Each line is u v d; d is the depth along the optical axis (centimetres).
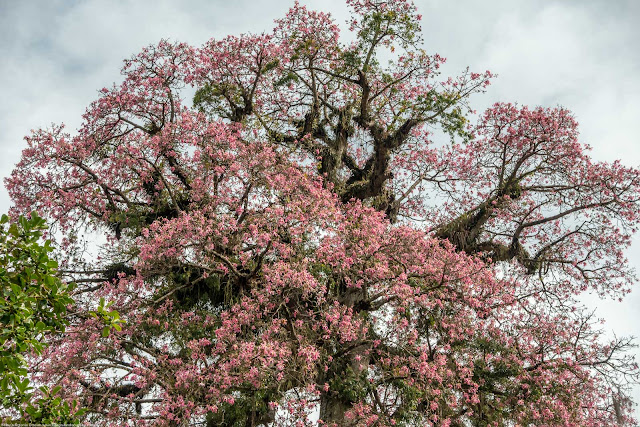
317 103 2128
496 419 1619
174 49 1916
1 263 756
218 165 1684
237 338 1510
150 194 1798
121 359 1513
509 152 2109
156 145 1709
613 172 2023
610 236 2019
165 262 1559
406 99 2144
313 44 2064
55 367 1417
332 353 1563
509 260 2034
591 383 1712
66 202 1717
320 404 1554
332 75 2122
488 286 1720
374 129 2067
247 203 1659
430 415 1505
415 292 1581
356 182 2050
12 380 737
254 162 1662
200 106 2045
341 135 2102
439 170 2245
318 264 1593
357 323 1554
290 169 1717
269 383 1418
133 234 1770
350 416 1451
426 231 1858
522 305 1833
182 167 1775
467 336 1695
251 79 2064
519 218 2125
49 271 784
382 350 1605
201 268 1617
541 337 1762
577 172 2061
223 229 1575
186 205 1772
